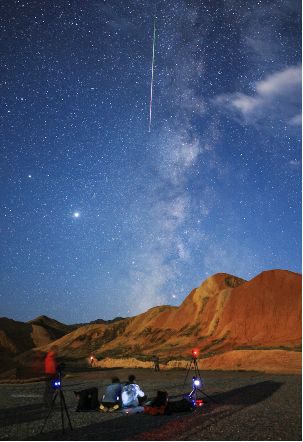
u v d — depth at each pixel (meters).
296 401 5.52
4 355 61.66
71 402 10.16
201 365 24.33
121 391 8.33
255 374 15.70
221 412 6.11
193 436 4.77
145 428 5.71
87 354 57.62
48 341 82.00
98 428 6.06
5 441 5.58
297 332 29.98
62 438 5.46
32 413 8.44
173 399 9.43
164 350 43.19
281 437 4.20
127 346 53.69
